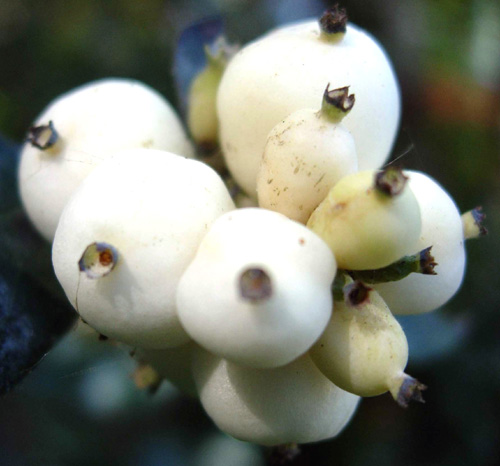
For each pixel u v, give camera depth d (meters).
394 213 0.06
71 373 0.09
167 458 0.12
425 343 0.10
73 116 0.08
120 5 0.14
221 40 0.09
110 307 0.06
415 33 0.13
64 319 0.08
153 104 0.08
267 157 0.07
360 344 0.06
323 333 0.06
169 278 0.06
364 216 0.06
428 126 0.13
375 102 0.07
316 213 0.06
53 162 0.08
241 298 0.06
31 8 0.14
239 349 0.06
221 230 0.06
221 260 0.06
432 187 0.07
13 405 0.11
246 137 0.07
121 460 0.12
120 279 0.06
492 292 0.12
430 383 0.12
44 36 0.14
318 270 0.06
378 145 0.08
